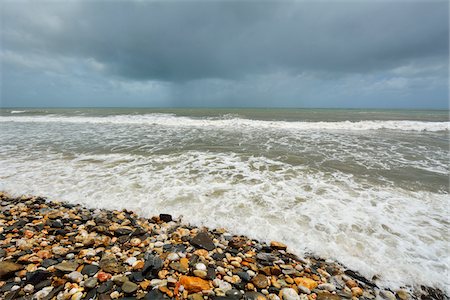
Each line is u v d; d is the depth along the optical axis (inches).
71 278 119.6
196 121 791.7
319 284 124.1
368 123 715.4
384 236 162.2
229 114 1061.1
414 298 117.7
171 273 128.2
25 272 123.5
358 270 134.0
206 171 286.0
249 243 158.1
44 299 107.4
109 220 183.2
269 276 129.4
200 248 151.6
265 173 281.3
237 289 120.0
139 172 281.6
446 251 147.8
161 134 551.5
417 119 867.4
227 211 193.6
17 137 499.2
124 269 130.0
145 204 205.8
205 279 124.9
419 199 217.2
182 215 189.0
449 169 299.7
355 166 310.5
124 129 637.9
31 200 215.5
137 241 156.9
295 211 193.3
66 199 216.8
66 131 591.8
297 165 312.7
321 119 840.3
